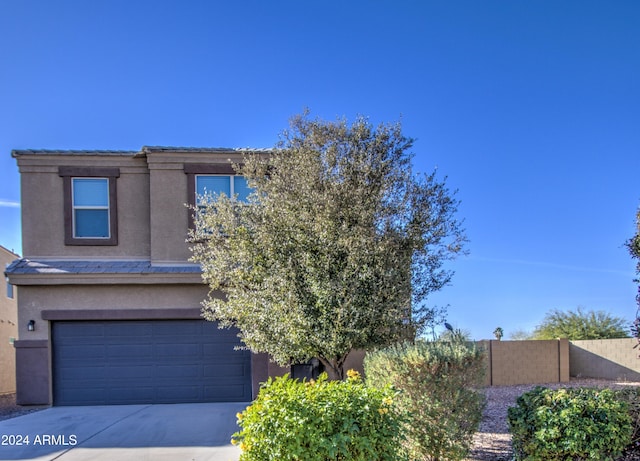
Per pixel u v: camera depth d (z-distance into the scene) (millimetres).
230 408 12367
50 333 13484
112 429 10070
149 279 13508
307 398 5199
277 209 9984
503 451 7688
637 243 7484
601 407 5918
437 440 6324
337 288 9094
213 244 11141
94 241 14148
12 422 10930
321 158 10523
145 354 13562
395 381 6535
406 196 10422
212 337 13695
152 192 14023
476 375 6605
